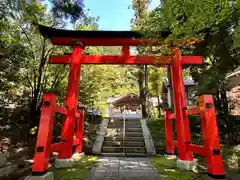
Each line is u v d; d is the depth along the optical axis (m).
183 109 4.50
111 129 7.79
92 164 4.63
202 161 4.92
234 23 3.49
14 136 6.21
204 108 3.33
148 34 4.49
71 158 4.55
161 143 6.52
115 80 16.14
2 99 6.84
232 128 6.95
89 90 8.66
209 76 5.02
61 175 3.67
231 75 8.38
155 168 4.24
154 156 5.71
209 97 3.37
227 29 3.79
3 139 5.83
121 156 5.75
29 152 5.31
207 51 5.57
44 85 7.33
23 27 6.18
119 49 11.07
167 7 3.12
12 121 7.02
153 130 7.77
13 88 6.80
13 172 3.50
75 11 4.24
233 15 3.04
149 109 14.05
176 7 3.01
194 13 2.91
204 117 3.33
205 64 6.56
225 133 6.91
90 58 5.13
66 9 4.13
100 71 9.35
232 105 7.88
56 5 4.14
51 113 3.33
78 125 5.89
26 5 5.27
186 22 3.17
